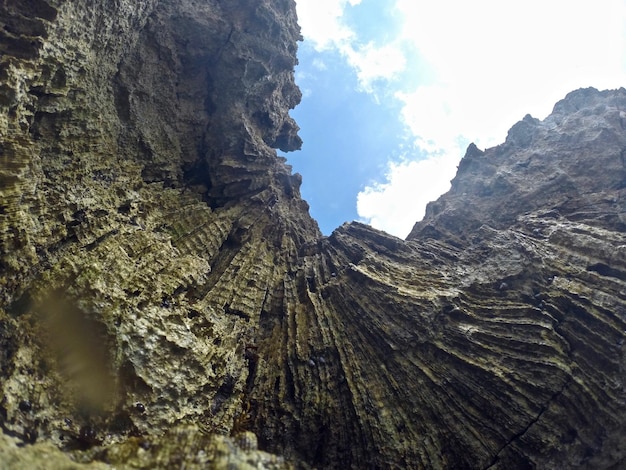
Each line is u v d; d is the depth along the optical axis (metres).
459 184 36.44
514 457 18.03
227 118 27.69
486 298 22.58
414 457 18.17
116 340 13.68
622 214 24.84
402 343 21.16
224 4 27.73
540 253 23.33
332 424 19.12
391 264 26.45
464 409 19.22
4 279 12.65
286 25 31.06
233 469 9.80
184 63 26.08
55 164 16.75
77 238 16.06
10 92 13.48
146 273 17.17
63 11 15.91
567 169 29.78
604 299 20.03
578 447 17.72
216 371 17.39
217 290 23.16
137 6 20.66
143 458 9.92
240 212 28.17
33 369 11.98
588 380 18.66
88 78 18.77
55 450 9.48
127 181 20.75
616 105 33.44
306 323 23.06
